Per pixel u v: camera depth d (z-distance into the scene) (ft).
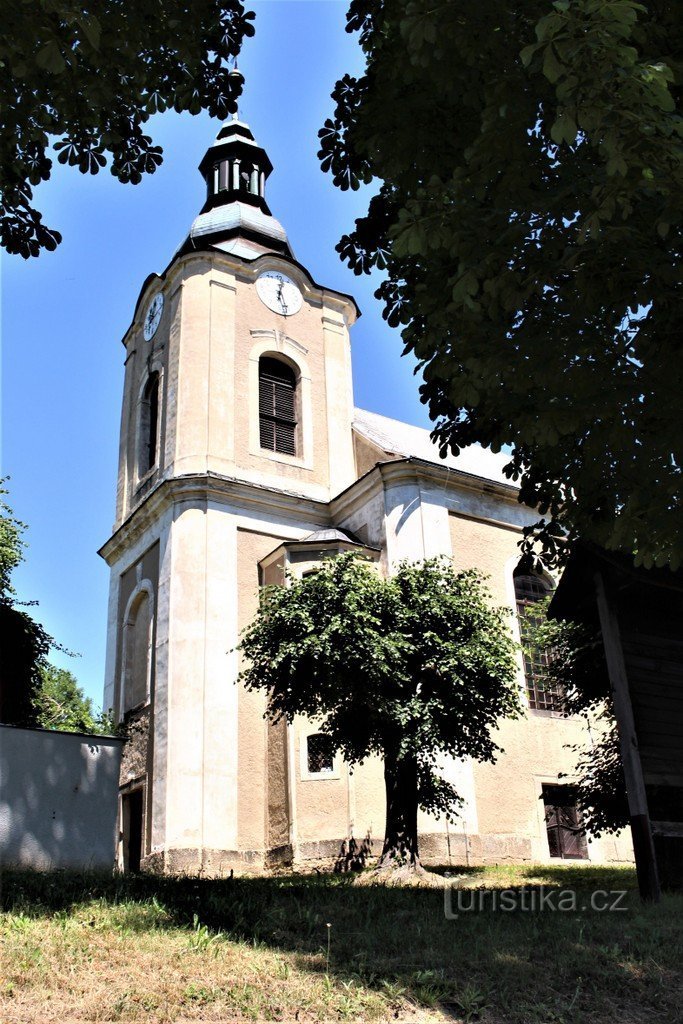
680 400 24.85
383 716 44.39
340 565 48.49
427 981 22.34
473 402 27.02
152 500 75.61
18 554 64.23
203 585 70.44
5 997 19.77
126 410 91.91
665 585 36.68
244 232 93.86
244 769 66.33
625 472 27.12
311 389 85.92
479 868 54.29
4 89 29.27
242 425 79.56
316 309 90.63
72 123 32.63
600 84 19.65
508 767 68.13
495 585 74.33
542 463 32.91
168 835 62.23
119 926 26.55
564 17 19.34
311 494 80.43
